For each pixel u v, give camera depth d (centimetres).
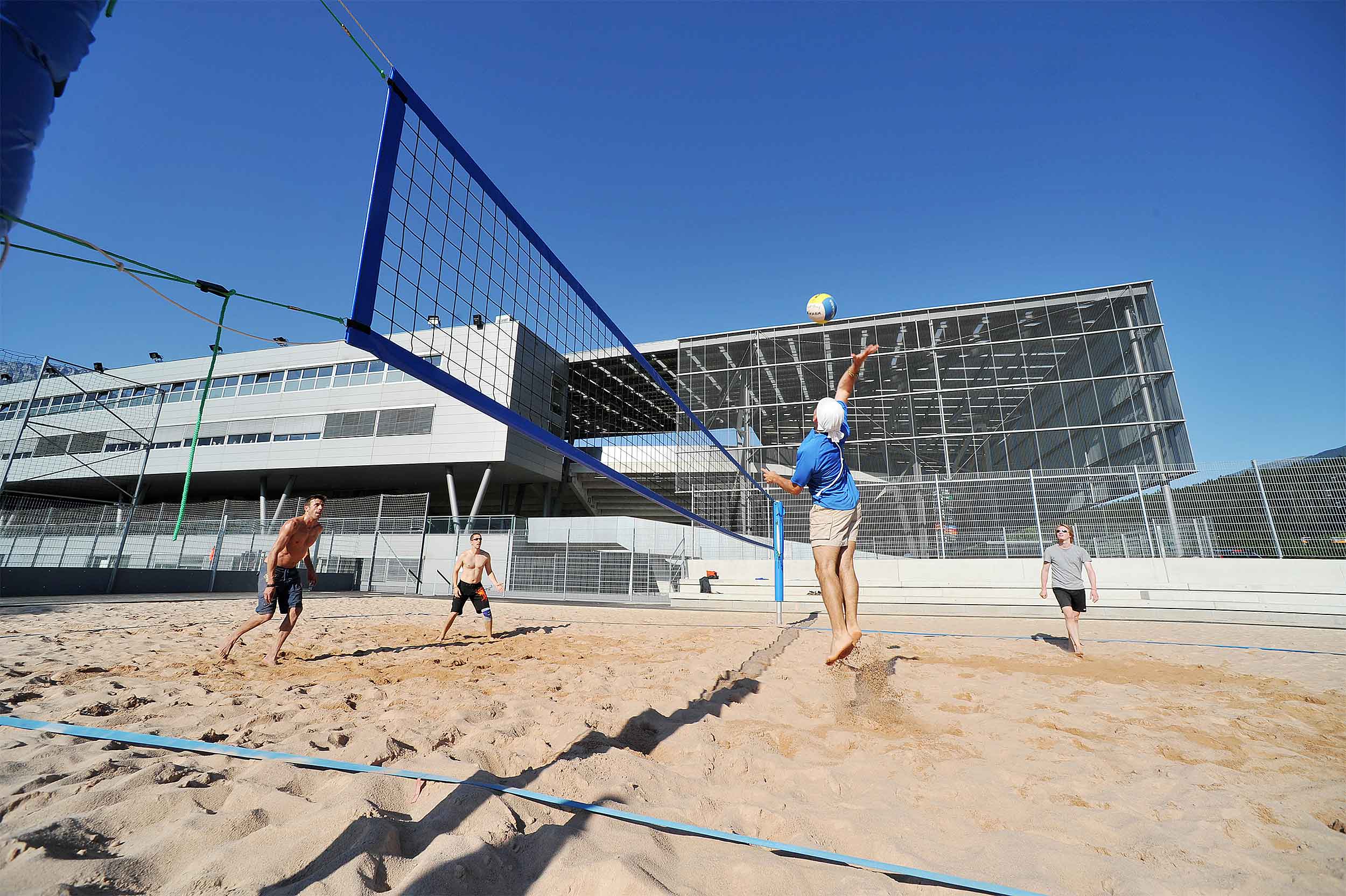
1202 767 223
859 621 970
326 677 378
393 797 163
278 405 2602
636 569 1728
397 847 132
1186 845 158
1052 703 336
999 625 902
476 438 2297
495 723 254
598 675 391
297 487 2975
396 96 301
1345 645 643
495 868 125
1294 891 135
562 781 181
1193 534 1129
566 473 2639
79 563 1803
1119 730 278
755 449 2280
